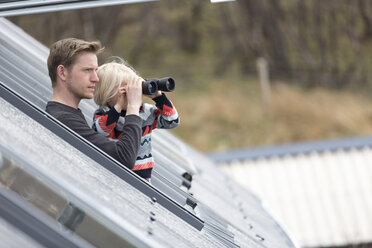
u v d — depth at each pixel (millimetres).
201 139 83062
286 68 103500
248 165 38594
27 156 5816
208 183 16641
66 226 5637
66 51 8164
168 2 111375
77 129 8102
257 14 109125
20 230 5223
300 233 34938
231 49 107562
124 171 7984
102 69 8328
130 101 8055
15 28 14281
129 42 106062
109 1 8570
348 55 105750
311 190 36656
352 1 109438
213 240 8820
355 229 34781
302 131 84875
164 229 6980
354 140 39031
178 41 108625
